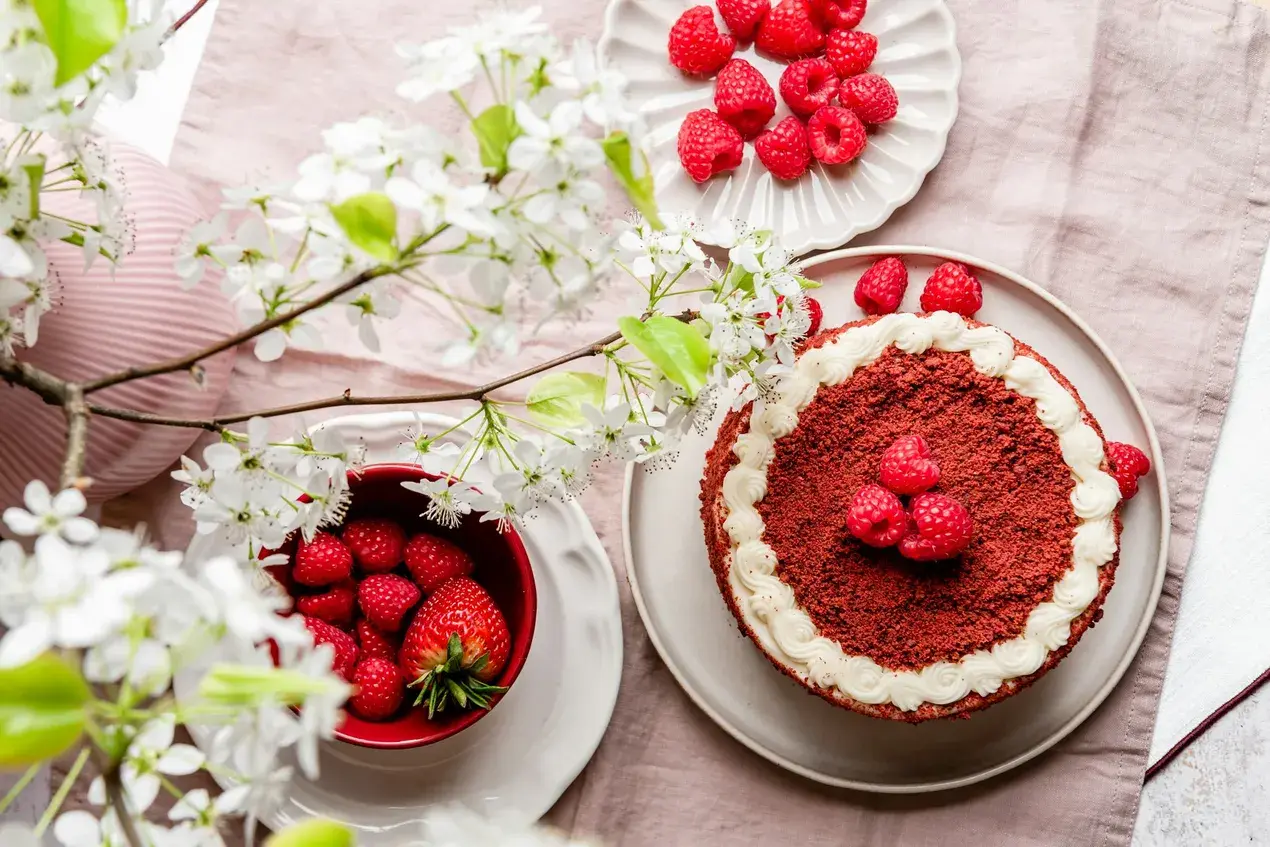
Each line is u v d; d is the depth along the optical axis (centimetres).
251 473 74
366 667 88
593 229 71
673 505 96
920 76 98
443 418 94
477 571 91
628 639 96
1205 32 99
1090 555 92
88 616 50
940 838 96
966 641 92
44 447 84
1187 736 97
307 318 73
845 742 96
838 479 92
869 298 95
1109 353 95
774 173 97
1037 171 98
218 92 96
